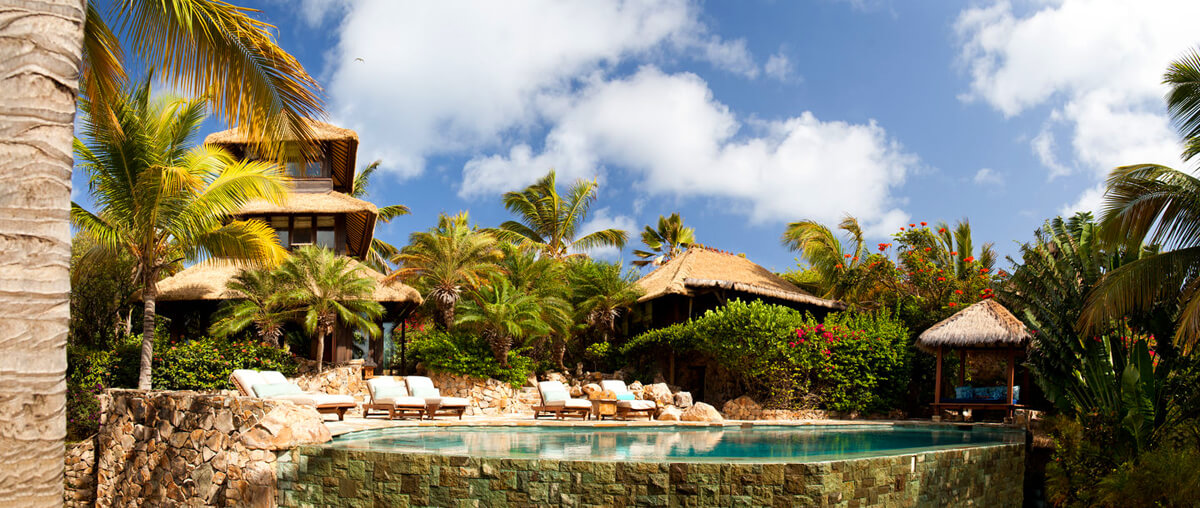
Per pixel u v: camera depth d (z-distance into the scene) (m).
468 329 22.30
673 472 9.22
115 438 13.63
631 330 29.17
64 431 3.77
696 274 26.14
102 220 16.56
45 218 3.67
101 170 15.69
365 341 25.78
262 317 20.42
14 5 3.67
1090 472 13.59
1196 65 12.80
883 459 9.95
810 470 8.97
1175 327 14.16
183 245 16.83
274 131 9.08
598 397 18.08
